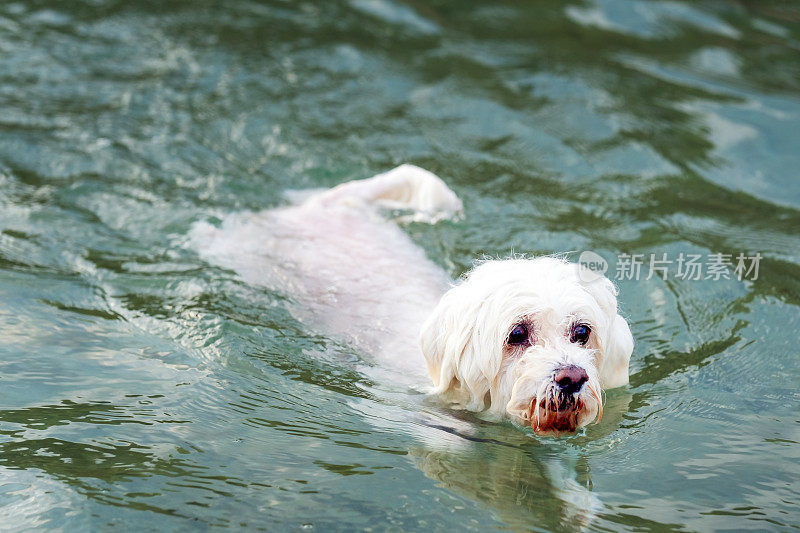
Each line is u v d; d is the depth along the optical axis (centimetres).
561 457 597
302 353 702
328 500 534
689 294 791
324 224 862
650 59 1312
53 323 715
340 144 1040
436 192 885
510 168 1009
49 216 866
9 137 998
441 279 784
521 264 620
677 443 608
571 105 1156
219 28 1316
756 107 1175
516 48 1331
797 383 678
